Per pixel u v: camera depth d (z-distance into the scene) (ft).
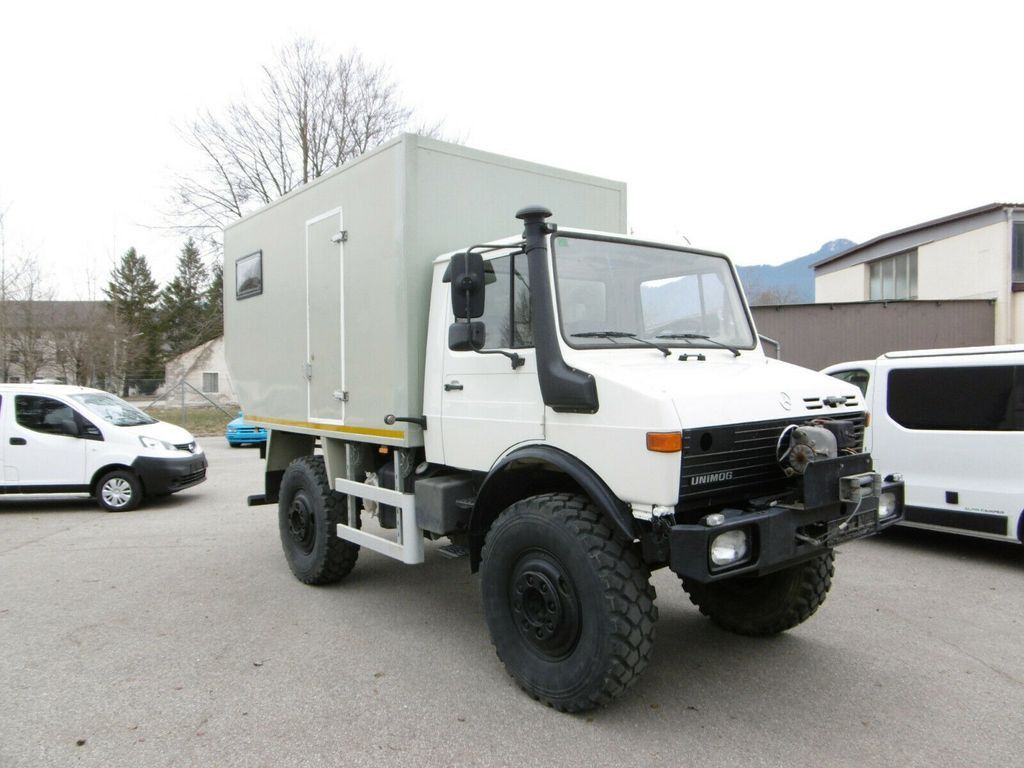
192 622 16.97
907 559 22.11
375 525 22.36
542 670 12.20
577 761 10.60
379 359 16.21
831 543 11.75
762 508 11.54
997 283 66.59
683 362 13.41
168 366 140.87
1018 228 66.44
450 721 11.89
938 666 14.06
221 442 64.64
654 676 13.64
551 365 12.16
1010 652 14.76
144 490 32.37
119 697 12.89
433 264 15.58
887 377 23.35
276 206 21.07
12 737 11.46
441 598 18.71
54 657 14.80
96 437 31.99
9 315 81.05
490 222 16.66
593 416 11.78
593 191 18.57
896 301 64.44
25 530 28.19
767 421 11.93
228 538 26.35
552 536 11.85
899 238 79.00
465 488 15.11
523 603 12.57
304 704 12.57
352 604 18.26
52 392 32.83
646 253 14.38
